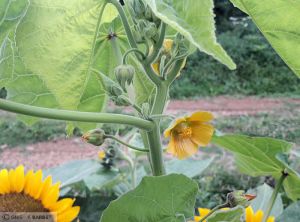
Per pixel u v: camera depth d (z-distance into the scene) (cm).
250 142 23
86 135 20
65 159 185
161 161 19
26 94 24
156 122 19
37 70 17
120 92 19
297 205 23
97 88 24
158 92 19
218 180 102
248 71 275
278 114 218
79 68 18
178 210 18
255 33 294
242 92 267
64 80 18
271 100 251
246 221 22
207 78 275
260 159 24
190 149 20
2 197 24
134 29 19
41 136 201
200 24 13
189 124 20
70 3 17
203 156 124
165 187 17
